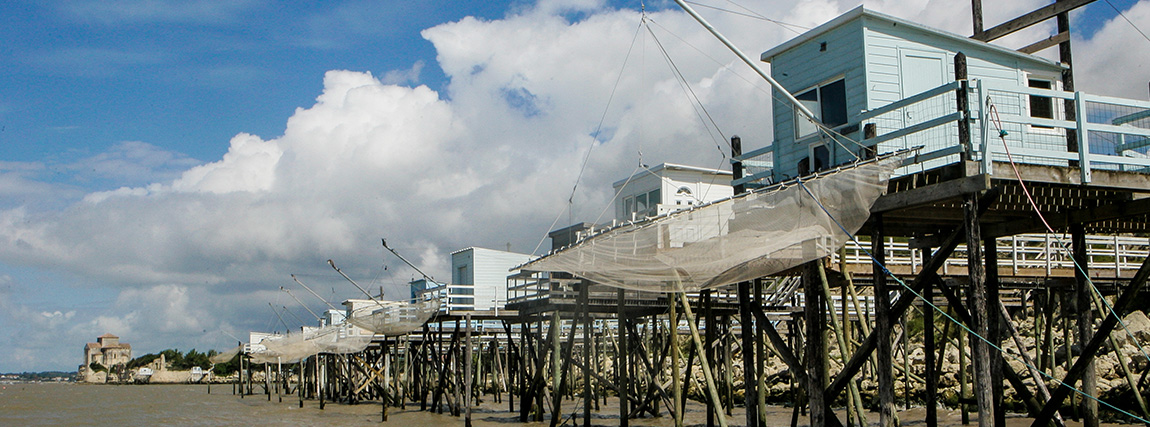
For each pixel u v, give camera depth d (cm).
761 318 1516
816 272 1329
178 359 13562
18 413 4422
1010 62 1673
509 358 3338
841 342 1675
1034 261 2122
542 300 2650
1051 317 2311
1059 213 1360
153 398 6184
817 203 1238
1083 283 1369
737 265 1404
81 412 4422
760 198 1308
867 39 1566
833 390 1278
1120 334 2589
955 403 2664
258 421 3375
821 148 1633
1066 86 1680
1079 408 2098
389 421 3092
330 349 3875
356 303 4697
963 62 1162
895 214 1300
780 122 1745
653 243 1463
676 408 1862
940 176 1168
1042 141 1554
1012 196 1239
